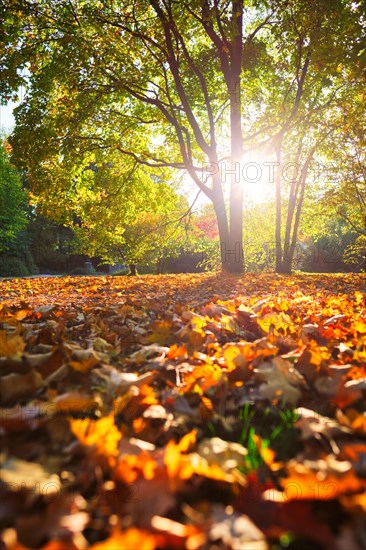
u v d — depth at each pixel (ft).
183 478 3.96
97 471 4.15
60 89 52.13
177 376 7.32
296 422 5.69
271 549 3.41
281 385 6.63
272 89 59.77
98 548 2.97
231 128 51.44
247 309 12.51
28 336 10.55
